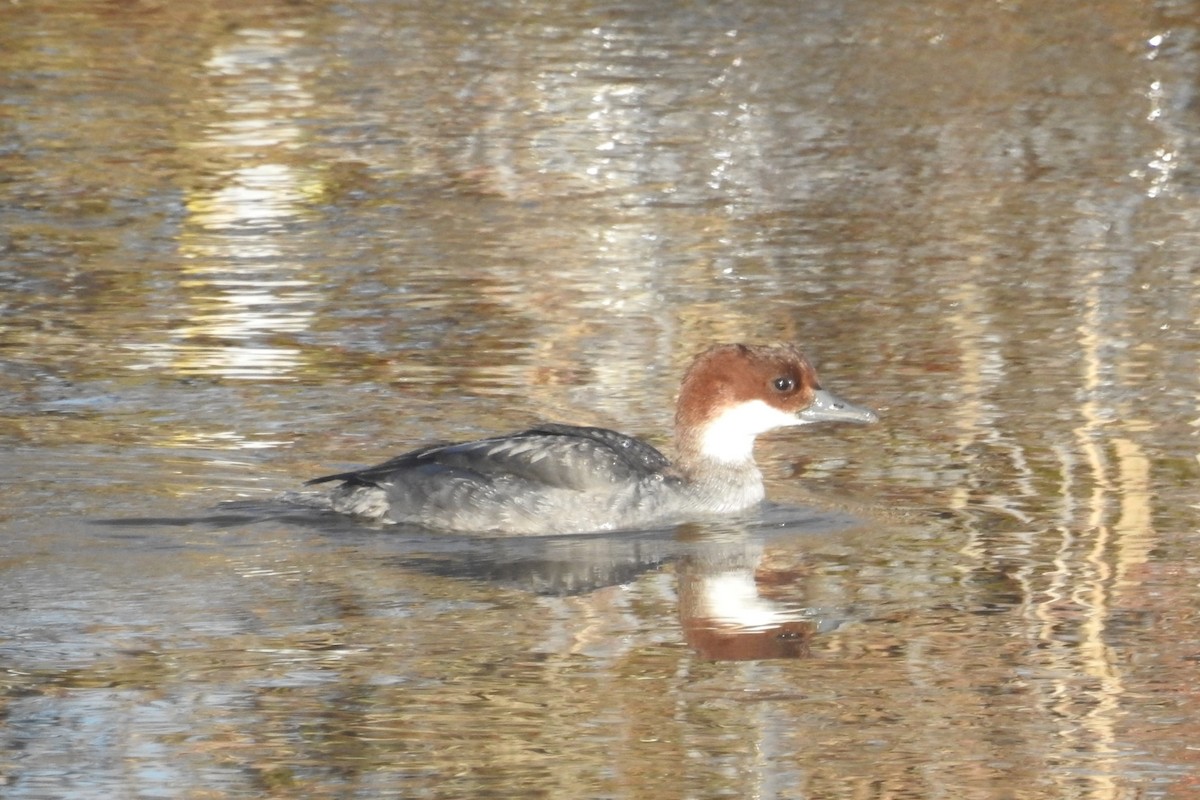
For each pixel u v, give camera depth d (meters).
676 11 39.12
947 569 15.27
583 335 21.77
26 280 23.58
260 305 22.78
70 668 13.10
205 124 31.00
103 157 29.12
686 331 21.84
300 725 12.29
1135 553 15.54
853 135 30.81
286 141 30.11
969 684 12.98
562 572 15.27
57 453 17.83
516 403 19.55
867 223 26.36
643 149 30.03
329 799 11.28
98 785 11.44
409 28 37.66
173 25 37.50
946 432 18.77
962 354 21.05
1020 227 26.09
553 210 26.98
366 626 13.98
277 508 16.62
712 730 12.21
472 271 24.16
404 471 16.48
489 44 36.38
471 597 14.61
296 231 25.95
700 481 16.81
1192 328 21.83
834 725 12.34
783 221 26.45
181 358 20.91
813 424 19.25
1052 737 12.13
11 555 15.31
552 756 11.88
